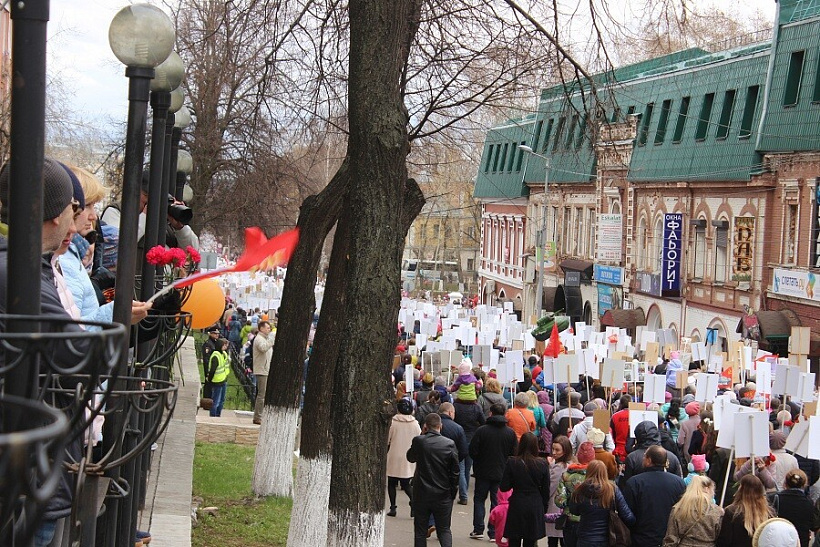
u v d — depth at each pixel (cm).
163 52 479
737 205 4109
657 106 4784
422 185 2508
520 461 1252
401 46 725
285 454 1411
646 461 1110
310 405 1123
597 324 5362
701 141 4366
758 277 3947
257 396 2069
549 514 1318
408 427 1634
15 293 308
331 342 1099
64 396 397
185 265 708
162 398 389
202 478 1506
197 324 755
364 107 716
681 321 4516
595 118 1198
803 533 1169
